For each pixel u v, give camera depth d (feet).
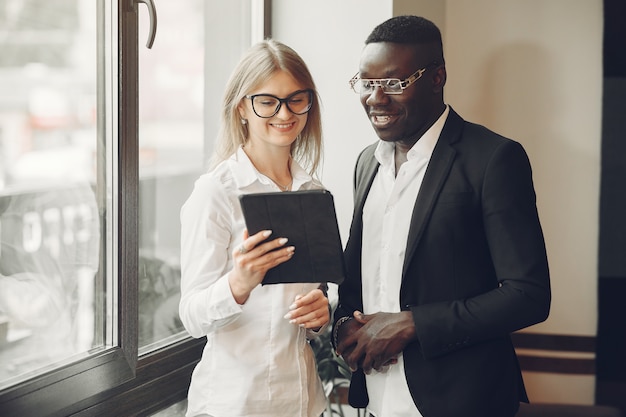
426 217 5.83
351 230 6.50
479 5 10.74
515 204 5.69
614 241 10.59
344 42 8.84
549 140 10.72
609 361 10.68
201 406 5.88
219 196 5.69
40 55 5.75
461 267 5.82
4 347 5.50
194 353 7.64
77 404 6.05
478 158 5.83
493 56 10.76
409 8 9.06
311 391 6.11
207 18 8.05
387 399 6.19
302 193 5.16
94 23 6.30
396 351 5.86
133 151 6.61
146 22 7.01
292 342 5.88
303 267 5.35
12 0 5.48
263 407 5.75
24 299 5.66
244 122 6.00
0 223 5.44
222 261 5.69
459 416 5.81
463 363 5.87
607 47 10.42
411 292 5.91
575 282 10.83
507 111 10.78
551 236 10.84
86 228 6.27
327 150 8.96
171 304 7.60
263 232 5.18
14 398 5.37
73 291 6.16
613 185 10.54
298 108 5.83
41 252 5.82
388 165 6.23
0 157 5.42
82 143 6.21
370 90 5.92
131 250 6.62
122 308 6.54
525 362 11.00
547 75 10.66
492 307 5.62
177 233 7.66
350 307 6.39
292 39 9.03
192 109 7.86
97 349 6.44
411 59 5.80
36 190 5.75
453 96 10.91
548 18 10.61
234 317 5.53
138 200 6.84
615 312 10.63
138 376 6.80
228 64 8.52
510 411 5.99
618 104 10.46
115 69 6.44
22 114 5.60
